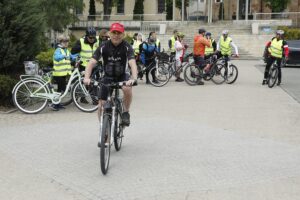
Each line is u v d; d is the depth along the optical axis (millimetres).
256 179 5891
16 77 11320
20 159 6715
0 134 8250
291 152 7234
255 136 8305
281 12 42375
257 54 35375
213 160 6715
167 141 7844
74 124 9156
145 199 5180
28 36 11188
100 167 6277
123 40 6520
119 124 7016
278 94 13891
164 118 9891
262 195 5328
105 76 6656
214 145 7598
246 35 36094
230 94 13820
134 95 13500
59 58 10633
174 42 18703
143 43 15875
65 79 10852
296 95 13625
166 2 47844
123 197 5238
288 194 5367
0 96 10766
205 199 5191
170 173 6094
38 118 9773
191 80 16219
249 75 20250
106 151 6082
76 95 10500
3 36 10711
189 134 8391
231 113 10586
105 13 46531
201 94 13789
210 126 9117
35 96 10273
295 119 9953
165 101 12336
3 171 6160
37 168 6297
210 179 5867
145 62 15922
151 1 48938
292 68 25047
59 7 32219
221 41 16781
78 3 33531
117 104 6812
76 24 43000
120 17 47406
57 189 5500
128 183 5699
